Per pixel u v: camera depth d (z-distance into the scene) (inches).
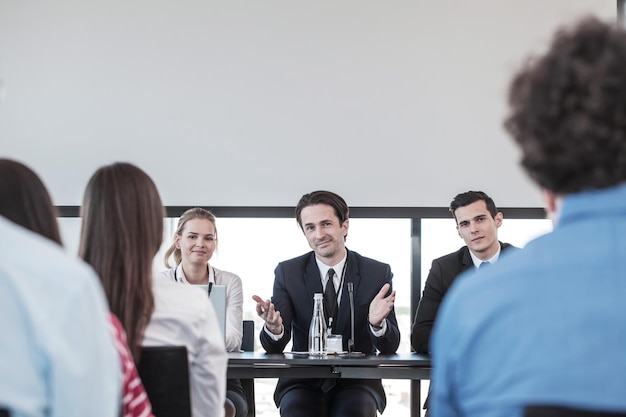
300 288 145.9
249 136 194.7
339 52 195.6
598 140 29.2
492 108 193.8
